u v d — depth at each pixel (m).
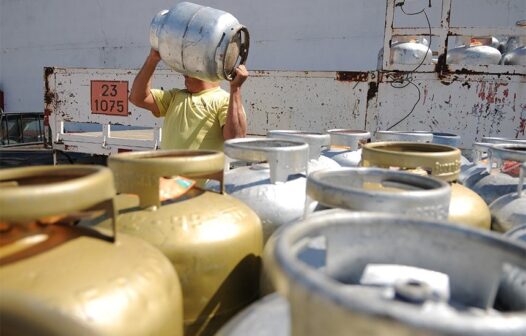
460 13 5.82
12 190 0.55
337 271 0.63
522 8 5.56
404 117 2.72
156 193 0.93
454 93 2.64
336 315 0.38
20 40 10.22
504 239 0.56
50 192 0.57
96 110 3.69
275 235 0.85
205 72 1.59
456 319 0.34
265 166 1.37
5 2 10.27
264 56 7.33
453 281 0.61
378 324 0.36
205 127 1.89
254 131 3.08
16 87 10.55
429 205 0.78
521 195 1.27
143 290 0.64
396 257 0.64
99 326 0.56
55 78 3.87
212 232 0.91
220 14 1.56
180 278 0.87
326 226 0.59
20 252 0.62
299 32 7.02
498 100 2.57
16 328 0.54
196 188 1.07
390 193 0.77
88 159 5.98
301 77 2.90
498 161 1.50
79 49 9.40
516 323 0.35
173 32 1.55
